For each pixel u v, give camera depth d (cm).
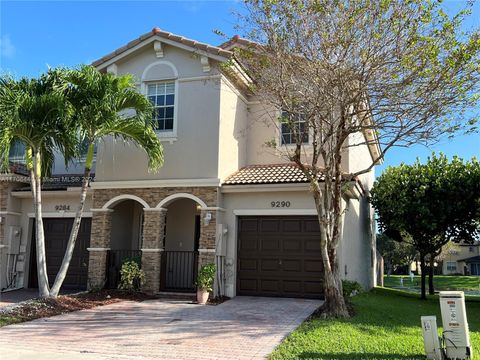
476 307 1612
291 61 1247
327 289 1245
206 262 1585
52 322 1196
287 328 1109
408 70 1163
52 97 1342
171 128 1733
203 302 1479
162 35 1727
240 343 973
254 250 1659
